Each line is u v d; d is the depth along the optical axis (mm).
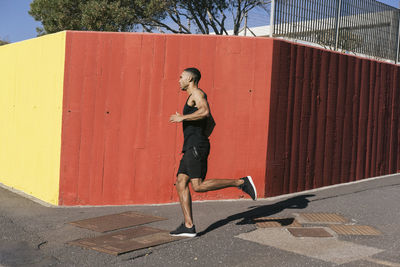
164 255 4078
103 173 6516
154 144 6520
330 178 7453
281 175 6703
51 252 4219
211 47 6496
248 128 6543
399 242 4379
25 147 7398
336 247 4230
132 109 6508
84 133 6500
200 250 4195
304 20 8195
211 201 6426
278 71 6586
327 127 7363
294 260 3879
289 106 6766
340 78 7543
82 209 6223
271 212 5621
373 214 5480
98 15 17625
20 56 7645
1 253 4199
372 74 8141
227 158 6539
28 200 6828
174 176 6547
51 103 6738
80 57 6477
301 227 4910
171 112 6516
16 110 7715
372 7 9398
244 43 6523
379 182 7730
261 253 4086
